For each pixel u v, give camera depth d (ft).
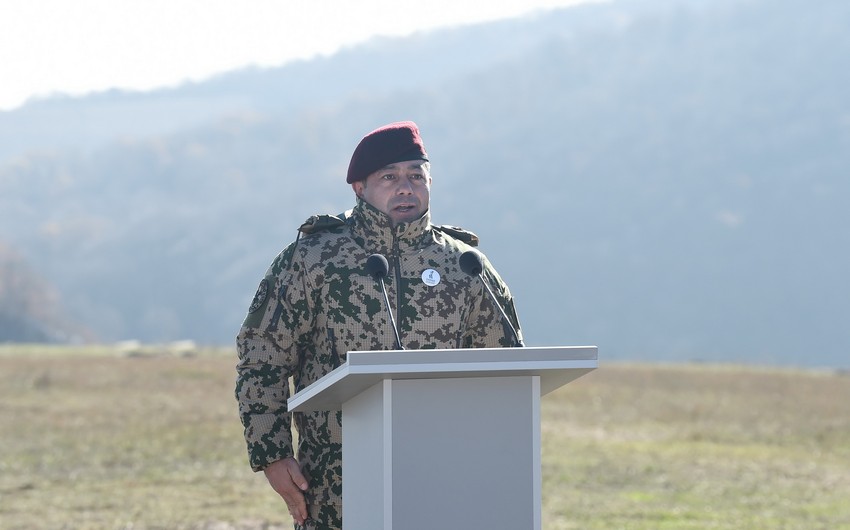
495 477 17.83
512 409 17.95
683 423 103.50
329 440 22.02
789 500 60.03
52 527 48.78
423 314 22.45
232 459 71.77
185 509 53.62
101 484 61.52
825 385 152.46
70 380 130.72
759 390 142.72
